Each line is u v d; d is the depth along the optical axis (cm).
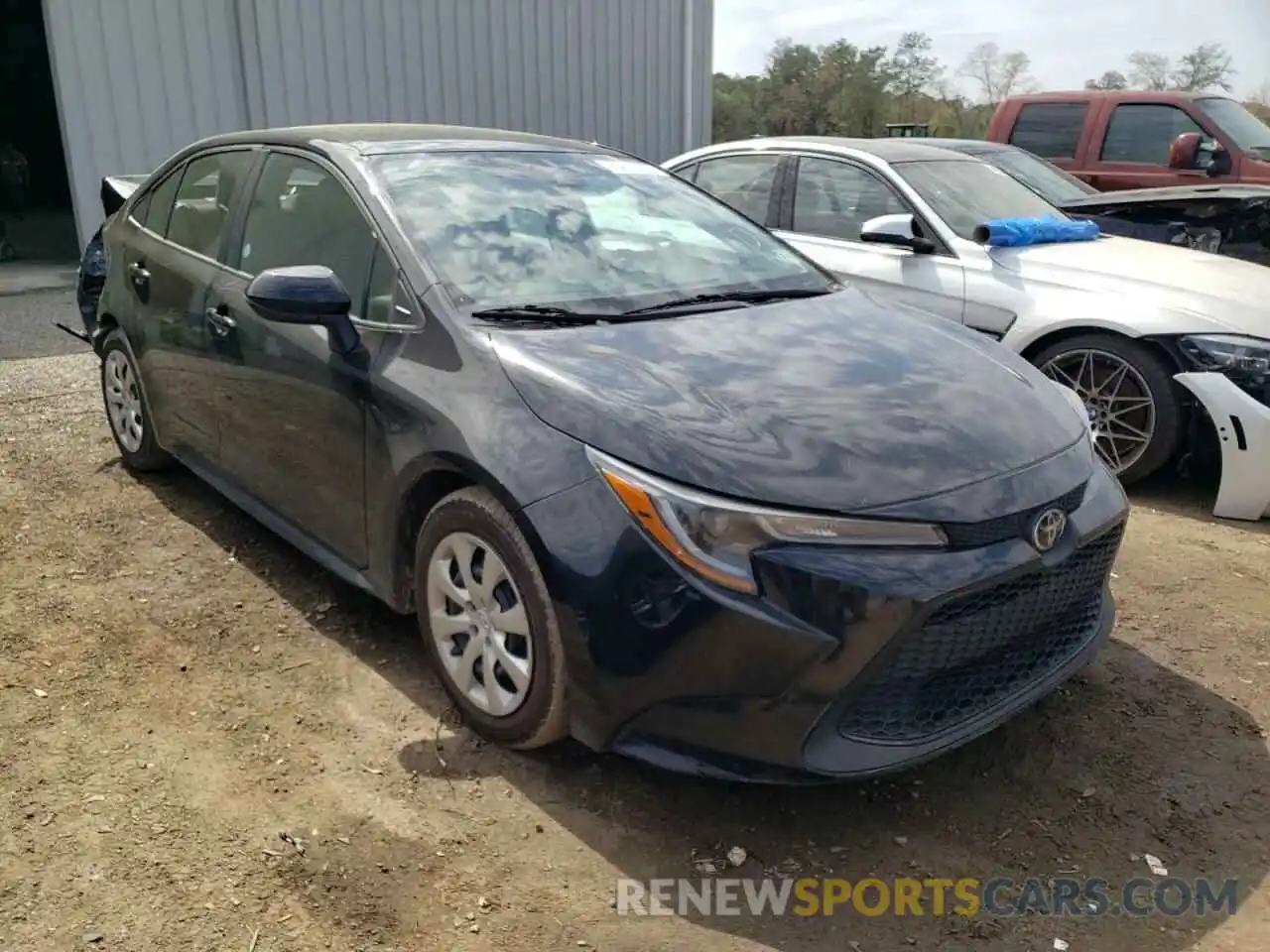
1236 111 895
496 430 268
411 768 280
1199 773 288
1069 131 924
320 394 325
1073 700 322
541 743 274
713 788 276
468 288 307
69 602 364
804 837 260
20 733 289
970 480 251
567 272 329
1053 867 252
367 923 228
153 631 347
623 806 268
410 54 1239
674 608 236
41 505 450
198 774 275
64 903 230
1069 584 271
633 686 245
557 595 251
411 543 310
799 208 613
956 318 532
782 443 249
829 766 236
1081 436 294
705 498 237
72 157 1036
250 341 359
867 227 551
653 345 292
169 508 449
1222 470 463
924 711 250
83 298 548
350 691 315
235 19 1108
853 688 234
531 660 266
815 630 230
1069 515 265
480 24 1290
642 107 1501
